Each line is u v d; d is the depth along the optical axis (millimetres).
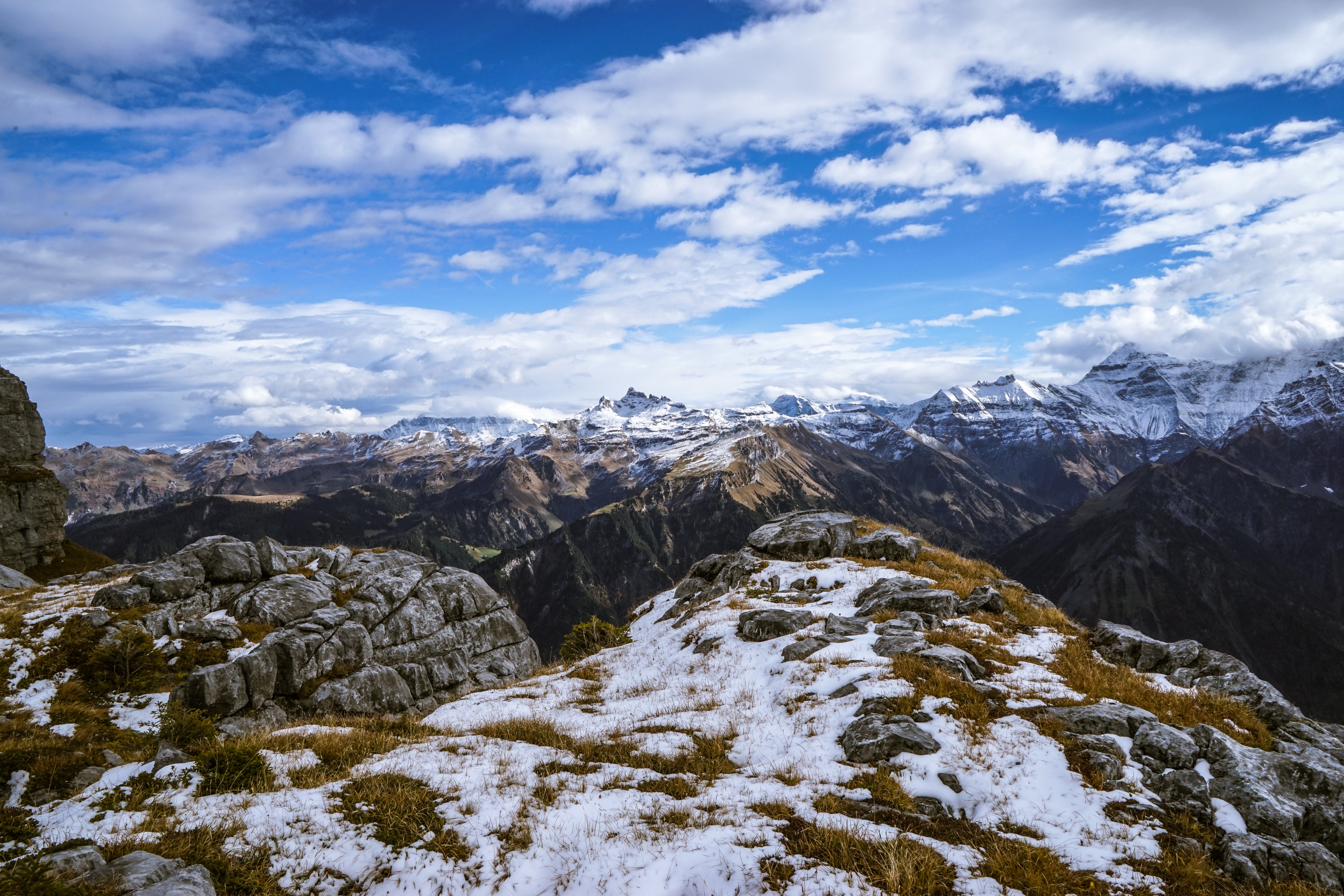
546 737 19062
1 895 9188
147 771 15367
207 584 38156
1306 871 12000
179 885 9648
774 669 23984
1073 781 14531
